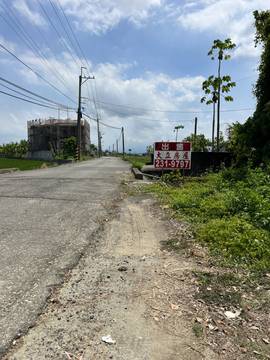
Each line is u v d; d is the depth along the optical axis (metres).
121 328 3.33
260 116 16.31
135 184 14.31
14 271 4.56
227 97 26.80
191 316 3.58
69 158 53.00
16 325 3.30
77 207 8.91
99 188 12.78
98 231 6.70
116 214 8.32
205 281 4.38
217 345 3.12
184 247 5.70
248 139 16.53
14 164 39.50
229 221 6.63
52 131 89.81
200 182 13.34
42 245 5.68
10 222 7.07
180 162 13.44
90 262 5.02
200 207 8.23
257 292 4.12
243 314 3.64
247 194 7.99
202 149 40.34
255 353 3.02
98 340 3.13
